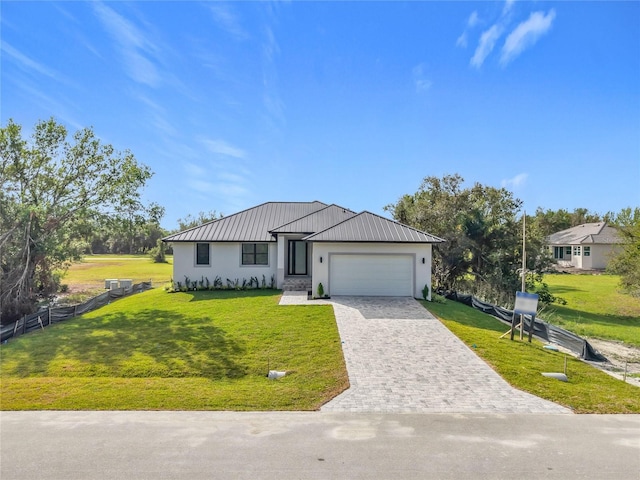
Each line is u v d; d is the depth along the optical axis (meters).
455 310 17.72
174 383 9.38
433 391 8.77
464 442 6.33
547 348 12.74
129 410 7.67
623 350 14.77
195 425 6.95
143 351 11.94
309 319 14.91
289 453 5.90
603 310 23.81
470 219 25.58
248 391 8.77
